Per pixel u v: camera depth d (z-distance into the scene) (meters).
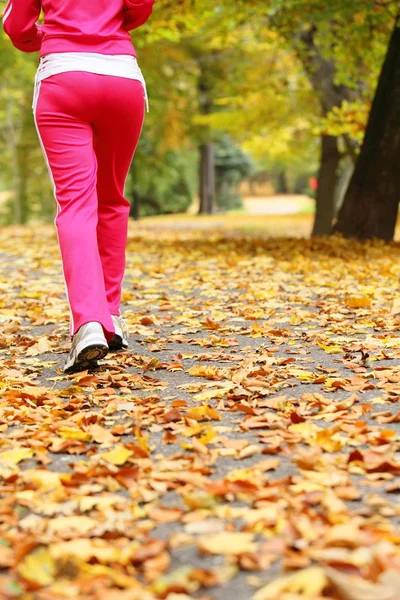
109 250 4.76
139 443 3.02
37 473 2.75
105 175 4.58
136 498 2.56
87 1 4.25
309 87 21.03
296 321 5.65
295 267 8.90
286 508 2.41
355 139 19.20
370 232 12.07
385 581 1.87
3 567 2.10
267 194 85.12
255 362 4.43
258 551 2.12
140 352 4.84
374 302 6.39
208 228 27.06
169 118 31.52
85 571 2.04
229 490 2.55
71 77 4.17
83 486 2.64
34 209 42.03
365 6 11.87
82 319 4.12
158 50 25.59
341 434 3.12
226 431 3.23
